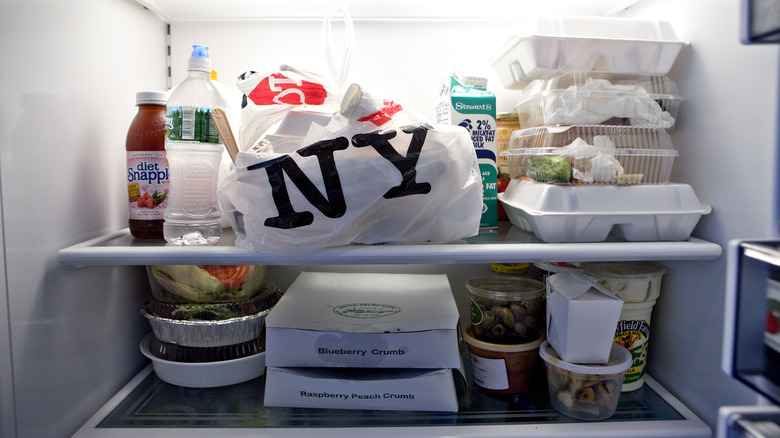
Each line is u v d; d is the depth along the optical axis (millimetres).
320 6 1080
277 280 1236
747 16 491
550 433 799
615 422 831
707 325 836
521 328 944
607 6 1087
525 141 980
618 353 884
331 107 896
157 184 877
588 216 793
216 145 860
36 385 726
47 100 748
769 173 702
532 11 1118
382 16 1146
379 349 878
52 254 762
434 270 1233
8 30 665
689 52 882
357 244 807
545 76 931
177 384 966
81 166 838
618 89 851
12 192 679
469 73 1082
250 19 1148
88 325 864
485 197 963
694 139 871
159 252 768
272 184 743
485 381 947
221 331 939
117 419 854
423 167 764
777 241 498
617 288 920
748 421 498
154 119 882
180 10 1101
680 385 914
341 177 742
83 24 837
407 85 1176
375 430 809
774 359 466
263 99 884
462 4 1075
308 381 878
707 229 836
